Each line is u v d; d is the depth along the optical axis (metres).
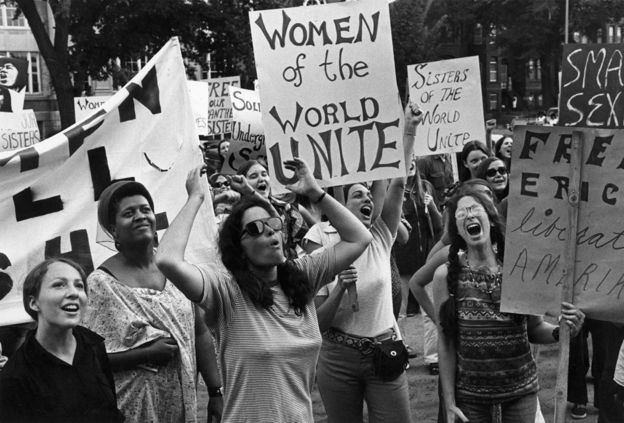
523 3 50.41
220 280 4.18
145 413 4.54
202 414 7.46
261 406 4.12
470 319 4.92
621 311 4.67
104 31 35.28
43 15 44.81
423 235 9.56
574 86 4.89
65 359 4.09
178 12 35.91
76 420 3.98
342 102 5.67
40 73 44.88
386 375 5.37
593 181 4.68
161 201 5.64
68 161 5.52
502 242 5.03
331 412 5.59
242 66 37.59
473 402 4.95
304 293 4.27
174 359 4.64
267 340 4.14
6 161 5.39
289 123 5.66
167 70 5.72
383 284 5.53
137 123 5.64
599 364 7.15
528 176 4.77
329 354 5.53
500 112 62.72
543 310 4.78
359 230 4.50
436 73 10.98
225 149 11.68
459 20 53.03
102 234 5.45
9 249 5.41
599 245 4.69
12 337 5.98
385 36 5.66
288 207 7.64
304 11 5.68
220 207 8.05
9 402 3.93
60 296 4.04
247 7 37.00
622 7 48.12
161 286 4.73
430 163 11.72
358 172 5.66
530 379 4.96
